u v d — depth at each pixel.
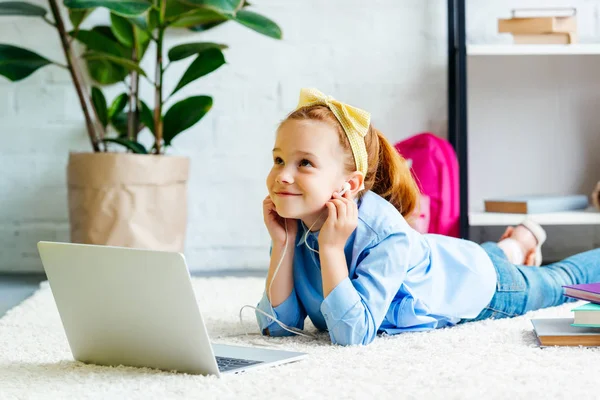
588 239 3.08
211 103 2.68
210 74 3.01
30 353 1.50
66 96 2.98
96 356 1.39
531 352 1.42
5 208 3.00
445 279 1.73
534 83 3.06
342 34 3.02
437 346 1.48
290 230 1.64
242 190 3.03
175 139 3.01
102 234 2.58
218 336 1.67
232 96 3.02
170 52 2.55
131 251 1.26
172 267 1.22
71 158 2.64
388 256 1.56
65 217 3.00
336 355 1.42
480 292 1.74
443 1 3.01
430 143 2.73
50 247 1.35
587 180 3.07
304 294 1.66
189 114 2.69
